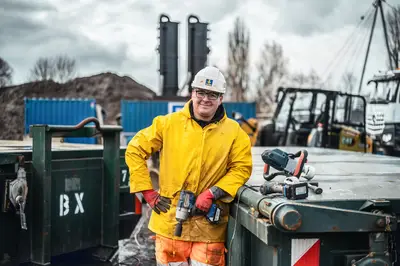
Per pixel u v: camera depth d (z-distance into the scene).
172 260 2.81
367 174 3.28
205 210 2.62
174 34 18.84
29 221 3.62
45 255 3.60
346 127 12.40
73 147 4.36
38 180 3.61
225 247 2.82
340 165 4.00
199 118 2.71
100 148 4.29
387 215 2.02
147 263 4.97
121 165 4.43
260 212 2.19
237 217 2.54
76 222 3.99
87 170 4.09
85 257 4.14
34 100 16.50
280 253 2.08
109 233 4.20
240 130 2.79
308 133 13.45
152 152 2.80
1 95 31.22
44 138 3.58
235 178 2.66
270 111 32.38
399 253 2.21
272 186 2.24
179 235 2.59
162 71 18.84
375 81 10.98
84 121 3.88
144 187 2.75
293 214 1.91
